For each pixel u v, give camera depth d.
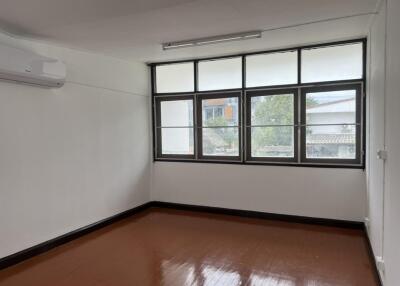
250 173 5.28
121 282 3.15
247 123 5.26
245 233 4.54
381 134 3.01
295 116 4.93
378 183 3.18
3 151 3.51
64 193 4.28
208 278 3.22
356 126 4.58
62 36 3.83
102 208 4.93
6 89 3.53
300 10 3.21
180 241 4.27
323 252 3.81
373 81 3.59
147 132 5.96
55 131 4.14
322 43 4.58
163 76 5.88
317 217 4.85
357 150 4.60
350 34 4.18
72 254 3.87
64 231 4.28
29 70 3.53
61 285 3.11
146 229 4.79
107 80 5.01
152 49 4.70
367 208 4.25
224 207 5.52
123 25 3.52
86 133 4.62
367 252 3.80
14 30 3.57
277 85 4.98
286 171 5.02
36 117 3.88
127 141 5.45
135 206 5.67
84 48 4.44
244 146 5.29
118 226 4.96
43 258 3.76
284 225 4.87
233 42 4.45
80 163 4.53
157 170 6.06
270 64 5.02
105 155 4.98
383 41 2.91
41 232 3.96
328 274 3.26
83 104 4.57
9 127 3.57
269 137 5.14
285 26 3.75
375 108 3.43
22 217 3.72
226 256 3.75
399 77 2.20
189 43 4.27
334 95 4.68
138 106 5.71
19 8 2.92
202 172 5.67
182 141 5.84
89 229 4.66
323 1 2.98
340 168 4.66
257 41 4.41
